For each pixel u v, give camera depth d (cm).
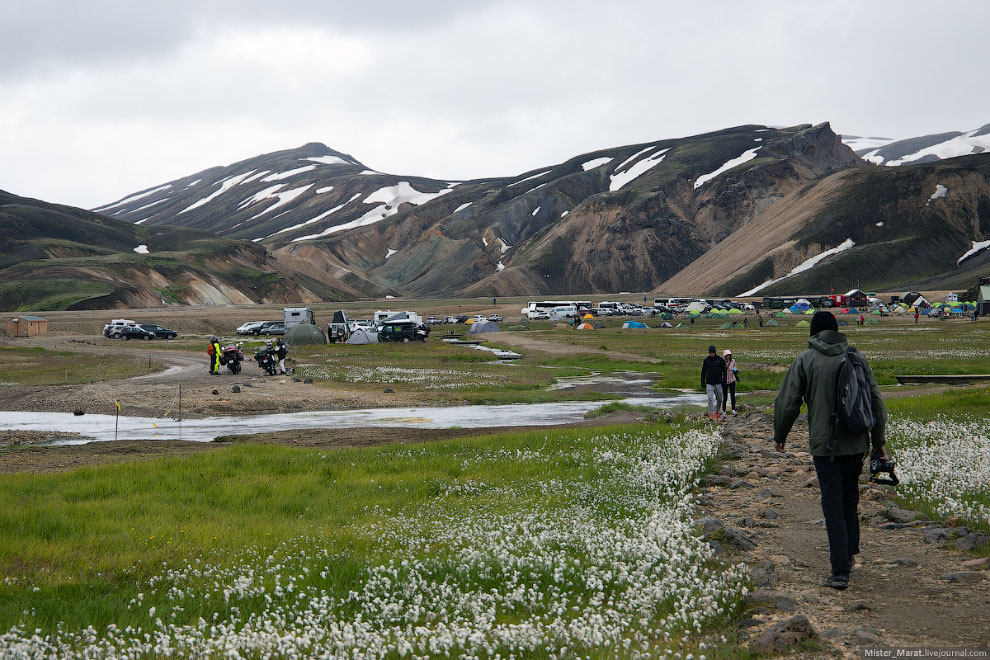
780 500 1066
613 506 1052
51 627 587
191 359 5888
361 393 3441
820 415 655
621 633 539
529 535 860
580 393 3425
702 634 549
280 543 867
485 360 5791
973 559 691
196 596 670
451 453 1681
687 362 5178
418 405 3055
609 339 8488
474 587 685
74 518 1013
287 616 610
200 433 2327
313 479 1365
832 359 662
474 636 511
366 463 1545
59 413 2856
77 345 7919
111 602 651
